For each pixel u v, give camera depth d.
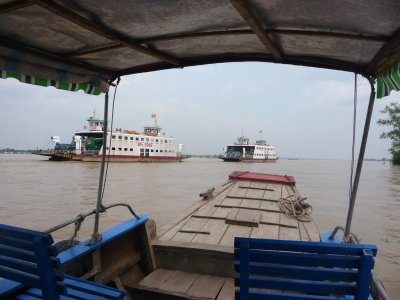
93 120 59.19
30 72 3.12
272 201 9.12
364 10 2.13
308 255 2.30
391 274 7.86
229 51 3.36
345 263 2.28
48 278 2.42
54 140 63.62
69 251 3.49
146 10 2.39
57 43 3.01
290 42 2.90
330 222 14.06
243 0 2.05
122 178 32.88
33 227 12.07
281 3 2.19
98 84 3.90
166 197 20.61
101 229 11.66
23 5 2.20
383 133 56.28
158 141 68.81
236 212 7.43
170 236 5.76
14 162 60.81
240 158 83.00
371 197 23.14
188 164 79.44
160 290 4.09
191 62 3.66
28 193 20.81
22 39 2.88
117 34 2.83
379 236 11.66
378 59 2.79
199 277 4.54
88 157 55.88
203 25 2.68
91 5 2.31
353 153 3.46
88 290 2.95
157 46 3.19
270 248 2.35
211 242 5.49
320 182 37.97
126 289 4.19
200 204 8.61
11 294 2.91
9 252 2.57
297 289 2.37
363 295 2.26
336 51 2.97
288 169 72.62
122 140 58.66
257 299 2.44
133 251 4.63
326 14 2.29
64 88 3.58
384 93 2.89
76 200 18.41
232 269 4.55
